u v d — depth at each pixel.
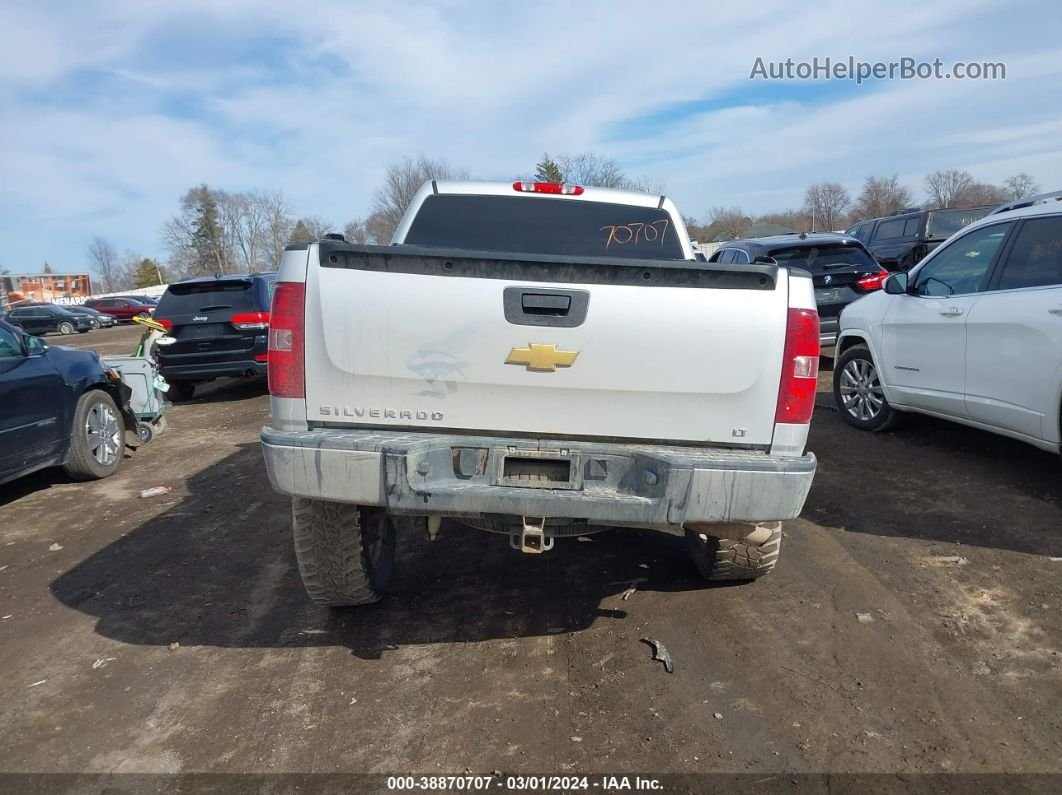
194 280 10.27
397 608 3.74
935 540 4.25
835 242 9.22
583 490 2.79
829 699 2.87
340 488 2.77
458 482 2.80
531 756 2.60
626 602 3.72
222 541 4.80
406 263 2.76
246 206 85.69
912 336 5.81
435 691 3.01
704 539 3.69
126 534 5.01
